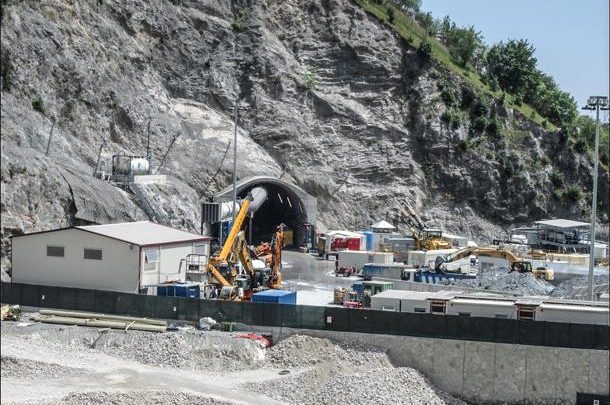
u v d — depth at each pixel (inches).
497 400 2386.8
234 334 2524.6
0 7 4276.6
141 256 2901.1
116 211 3737.7
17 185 3459.6
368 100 5615.2
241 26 5634.8
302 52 5772.6
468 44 6314.0
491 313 2559.1
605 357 2340.1
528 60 6633.9
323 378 2305.6
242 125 5305.1
